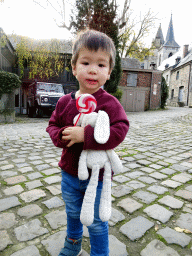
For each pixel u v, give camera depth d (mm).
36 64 14922
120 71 12742
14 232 1690
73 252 1360
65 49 16344
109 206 1025
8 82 9406
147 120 10000
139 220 1873
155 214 1971
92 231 1139
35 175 2914
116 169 1041
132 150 4441
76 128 988
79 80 1079
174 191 2475
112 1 8609
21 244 1555
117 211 2018
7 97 9727
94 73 1011
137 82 18938
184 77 27766
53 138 1150
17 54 14891
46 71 15398
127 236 1652
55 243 1565
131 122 9281
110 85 12477
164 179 2844
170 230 1737
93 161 991
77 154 1101
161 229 1748
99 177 1066
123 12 9133
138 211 2029
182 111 16406
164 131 6883
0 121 9672
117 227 1771
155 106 19516
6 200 2205
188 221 1867
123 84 18672
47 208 2061
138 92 19016
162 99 19953
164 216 1938
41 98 11141
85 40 1005
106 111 1080
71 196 1172
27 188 2498
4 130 7168
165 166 3395
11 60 15297
